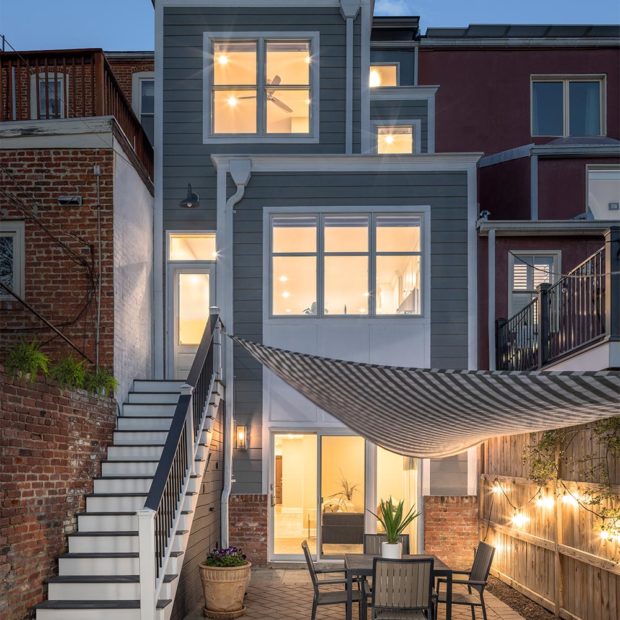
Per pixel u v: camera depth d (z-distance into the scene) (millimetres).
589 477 7562
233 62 13062
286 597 9328
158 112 12844
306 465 11688
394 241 12078
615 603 6879
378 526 11523
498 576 10680
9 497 6238
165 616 6766
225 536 11305
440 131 16141
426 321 11891
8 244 9844
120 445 9180
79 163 9891
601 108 16266
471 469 11695
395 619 6883
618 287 6949
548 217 13289
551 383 5062
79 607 6648
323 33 13070
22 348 7113
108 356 9742
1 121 9883
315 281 12023
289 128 12977
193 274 12641
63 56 9969
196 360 9188
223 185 12188
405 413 7035
